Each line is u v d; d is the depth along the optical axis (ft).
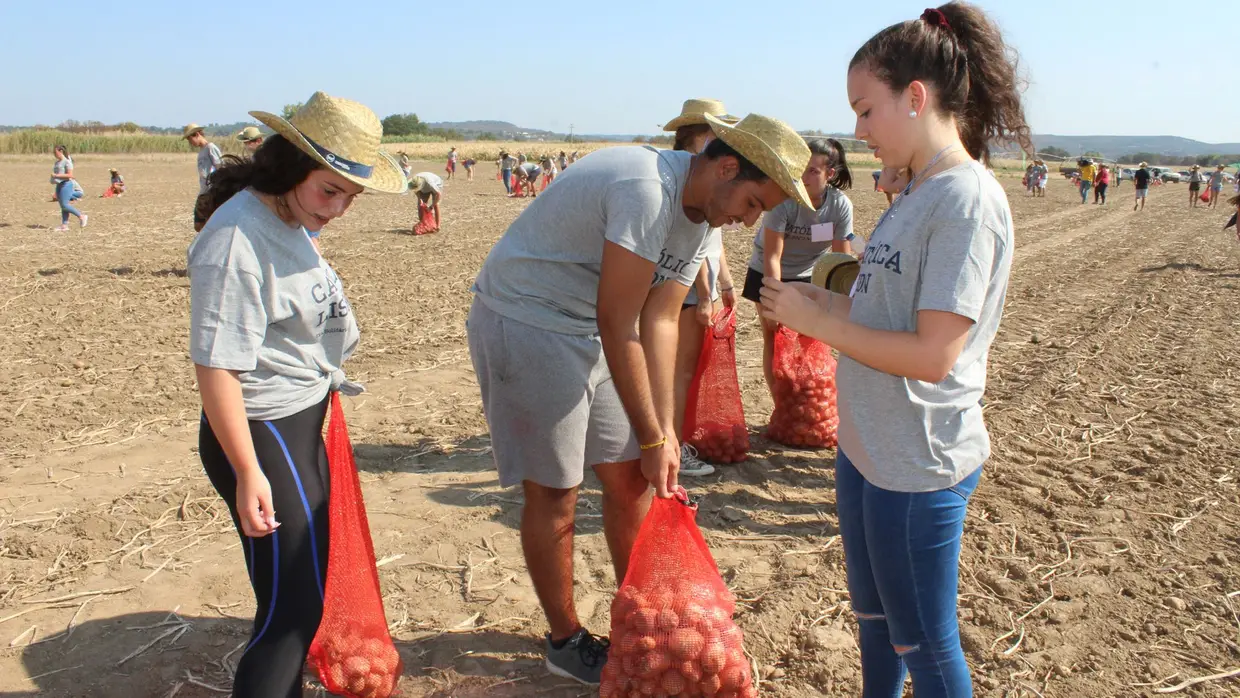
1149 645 11.33
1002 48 7.36
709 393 17.08
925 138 7.06
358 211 75.41
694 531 9.74
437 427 19.35
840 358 7.85
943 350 6.75
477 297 10.01
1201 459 17.94
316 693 10.10
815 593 12.58
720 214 8.97
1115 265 50.90
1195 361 26.86
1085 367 25.68
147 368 23.75
